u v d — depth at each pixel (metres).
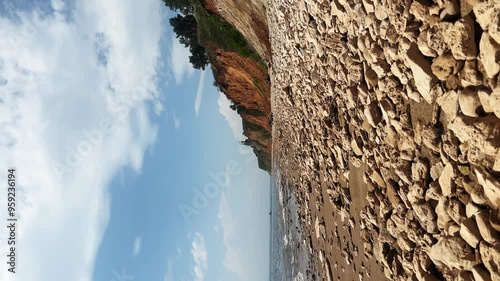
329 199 6.40
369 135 4.25
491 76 2.24
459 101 2.52
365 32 3.97
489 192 2.33
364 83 4.23
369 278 4.59
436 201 2.98
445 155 2.79
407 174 3.39
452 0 2.55
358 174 4.81
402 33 3.16
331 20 5.24
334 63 5.32
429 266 3.11
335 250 6.20
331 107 5.72
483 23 2.28
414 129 3.24
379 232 4.11
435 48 2.70
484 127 2.32
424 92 2.89
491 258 2.33
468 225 2.52
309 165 8.03
